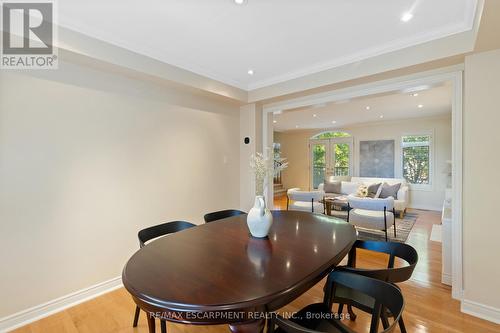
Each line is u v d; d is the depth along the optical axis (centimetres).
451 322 203
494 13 154
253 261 141
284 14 196
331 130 825
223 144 386
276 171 221
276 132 934
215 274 125
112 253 260
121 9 189
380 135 732
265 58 281
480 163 209
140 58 255
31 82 208
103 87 252
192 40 238
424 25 214
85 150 240
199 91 325
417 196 673
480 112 209
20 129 203
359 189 588
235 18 202
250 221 184
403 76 269
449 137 628
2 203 196
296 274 125
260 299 105
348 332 129
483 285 209
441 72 246
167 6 185
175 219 320
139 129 282
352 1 180
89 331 196
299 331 96
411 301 231
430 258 330
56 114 222
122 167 268
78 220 236
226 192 391
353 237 186
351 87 307
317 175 871
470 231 214
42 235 215
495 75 203
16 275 202
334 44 248
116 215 263
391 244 183
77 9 188
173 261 141
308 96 348
